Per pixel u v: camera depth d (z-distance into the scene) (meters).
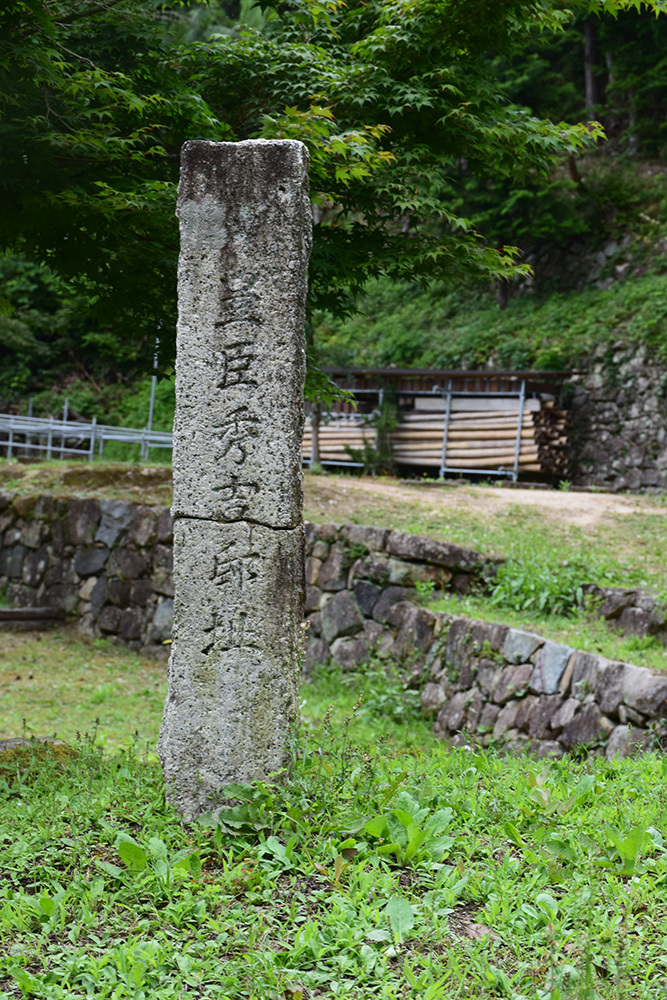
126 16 7.18
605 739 7.16
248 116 7.95
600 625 9.34
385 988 2.87
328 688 10.36
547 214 24.72
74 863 3.90
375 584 10.81
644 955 3.07
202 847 4.02
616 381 21.94
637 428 21.39
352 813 4.18
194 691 4.35
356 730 8.92
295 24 8.27
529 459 20.52
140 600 12.80
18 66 6.03
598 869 3.72
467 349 24.83
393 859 3.90
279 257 4.32
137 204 6.27
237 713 4.29
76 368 30.23
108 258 7.04
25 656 11.98
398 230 8.12
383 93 7.34
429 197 7.09
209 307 4.39
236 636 4.31
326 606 11.11
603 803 4.58
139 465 15.21
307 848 3.89
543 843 3.92
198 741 4.33
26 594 14.06
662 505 14.18
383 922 3.29
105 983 2.97
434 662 9.45
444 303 27.69
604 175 26.78
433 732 8.95
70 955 3.16
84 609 13.38
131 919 3.45
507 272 7.61
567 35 27.98
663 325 21.72
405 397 22.64
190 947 3.18
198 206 4.41
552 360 22.72
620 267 24.86
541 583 10.27
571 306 24.33
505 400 21.22
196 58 7.65
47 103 6.12
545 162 7.79
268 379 4.32
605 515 13.28
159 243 6.83
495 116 7.46
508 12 7.14
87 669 11.59
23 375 29.59
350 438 22.73
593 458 22.00
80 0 6.88
